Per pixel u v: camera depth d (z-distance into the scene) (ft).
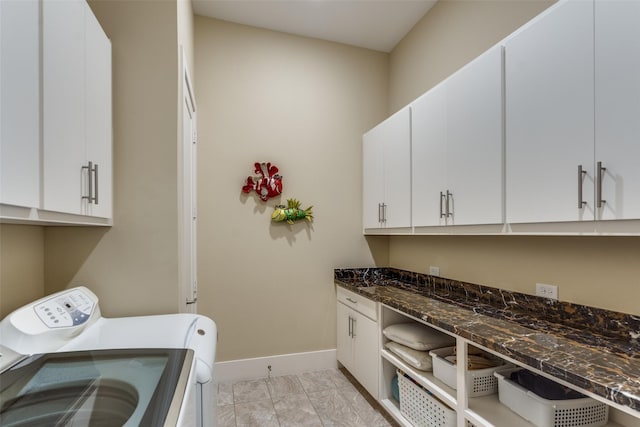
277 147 9.42
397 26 9.39
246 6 8.50
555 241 5.44
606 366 3.48
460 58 7.63
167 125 5.20
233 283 8.96
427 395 5.73
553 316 5.40
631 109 3.55
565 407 4.08
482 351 6.07
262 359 9.14
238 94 9.11
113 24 5.08
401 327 6.81
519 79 4.91
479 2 7.09
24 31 2.61
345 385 8.71
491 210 5.39
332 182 9.92
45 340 3.38
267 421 7.07
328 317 9.78
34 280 4.56
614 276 4.62
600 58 3.84
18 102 2.51
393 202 8.36
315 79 9.87
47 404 2.39
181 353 3.24
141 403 2.32
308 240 9.64
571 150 4.16
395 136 8.27
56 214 3.21
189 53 7.36
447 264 7.97
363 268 10.09
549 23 4.46
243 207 9.07
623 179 3.62
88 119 3.93
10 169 2.40
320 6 8.54
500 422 4.39
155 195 5.14
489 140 5.44
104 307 4.97
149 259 5.11
